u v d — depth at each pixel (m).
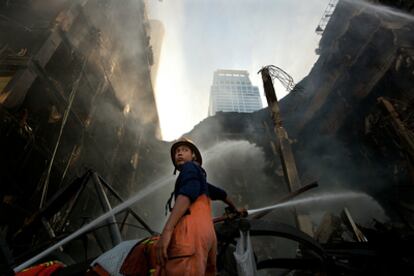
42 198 13.94
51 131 17.23
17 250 5.52
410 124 16.44
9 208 12.69
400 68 19.97
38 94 15.83
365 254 4.28
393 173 21.52
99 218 5.31
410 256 4.31
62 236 4.98
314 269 4.16
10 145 13.50
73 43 19.75
